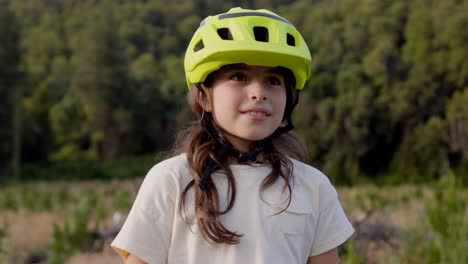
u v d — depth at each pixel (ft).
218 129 4.71
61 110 178.60
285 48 4.37
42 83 180.04
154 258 4.33
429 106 122.83
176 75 197.47
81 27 265.34
